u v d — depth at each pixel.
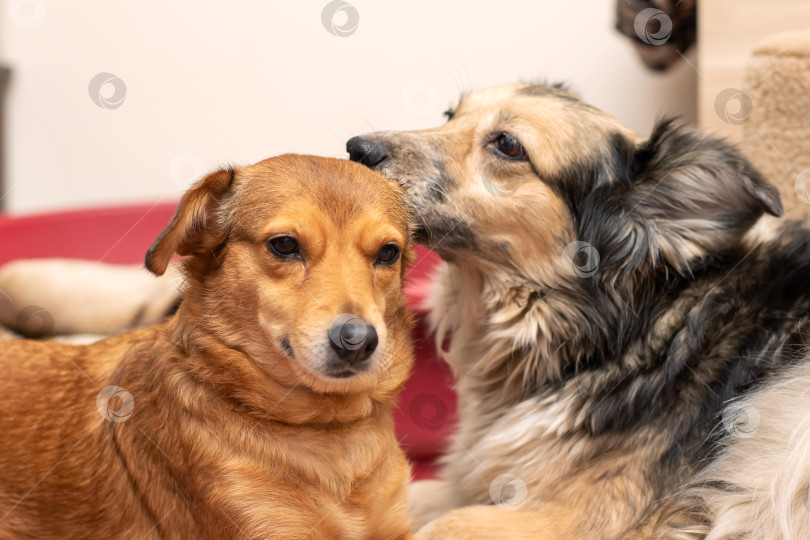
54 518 1.65
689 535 1.77
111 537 1.62
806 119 2.37
